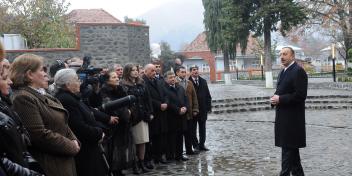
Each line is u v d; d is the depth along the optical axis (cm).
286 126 697
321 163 872
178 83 949
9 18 2422
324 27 3381
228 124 1565
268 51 2883
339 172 790
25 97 424
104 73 776
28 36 2414
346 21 3275
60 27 2538
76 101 525
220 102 2055
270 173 801
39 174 326
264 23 2819
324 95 2188
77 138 517
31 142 422
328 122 1513
